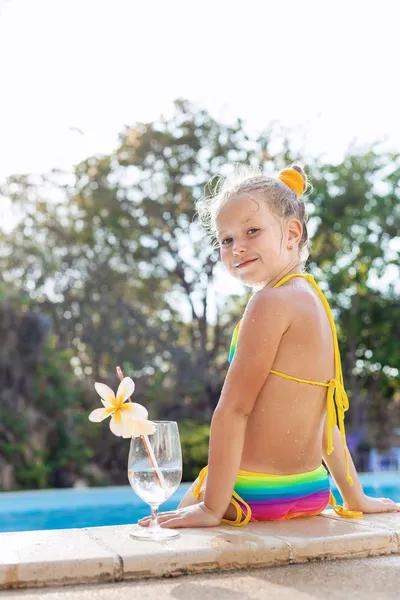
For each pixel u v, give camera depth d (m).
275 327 1.50
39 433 11.58
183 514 1.46
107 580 1.16
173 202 13.36
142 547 1.24
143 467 1.33
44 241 12.84
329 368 1.61
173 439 1.36
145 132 13.12
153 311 13.37
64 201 13.05
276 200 1.64
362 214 13.18
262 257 1.61
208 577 1.19
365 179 13.45
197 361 13.05
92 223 13.14
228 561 1.24
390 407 13.69
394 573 1.22
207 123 13.27
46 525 4.79
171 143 13.23
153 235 13.35
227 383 1.51
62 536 1.34
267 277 1.64
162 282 13.48
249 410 1.51
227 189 1.70
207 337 13.64
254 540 1.30
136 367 12.88
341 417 1.62
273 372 1.52
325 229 13.52
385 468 12.23
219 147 13.32
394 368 13.41
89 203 13.07
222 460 1.48
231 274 1.68
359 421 13.14
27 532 1.39
